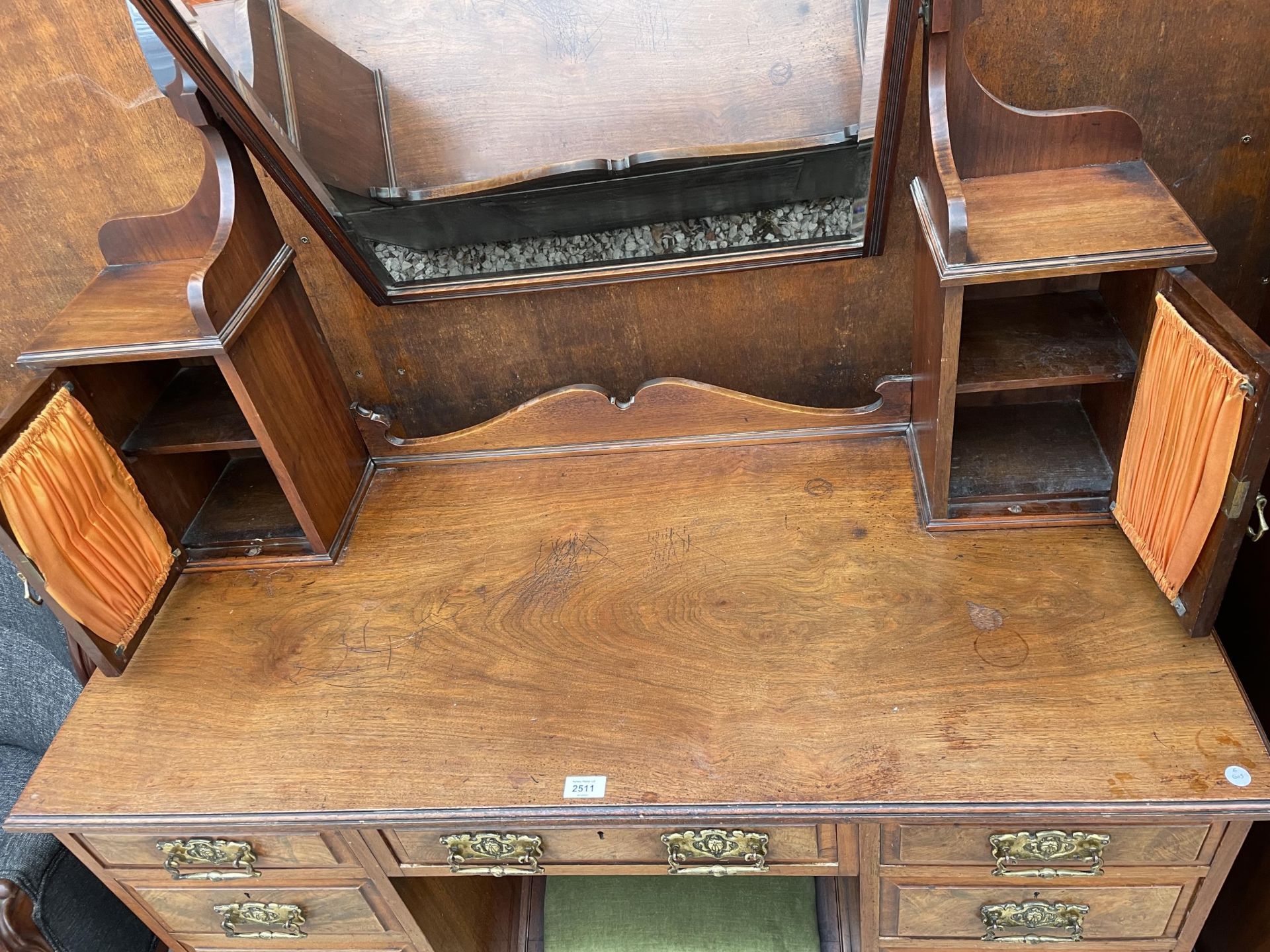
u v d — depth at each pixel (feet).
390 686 4.66
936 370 4.47
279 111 4.31
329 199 4.72
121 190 5.26
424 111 4.68
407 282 5.36
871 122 4.38
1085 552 4.75
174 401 5.33
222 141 4.46
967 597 4.62
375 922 4.96
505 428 5.76
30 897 5.34
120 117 4.99
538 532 5.38
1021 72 4.68
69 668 6.35
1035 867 4.13
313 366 5.29
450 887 5.46
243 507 5.74
